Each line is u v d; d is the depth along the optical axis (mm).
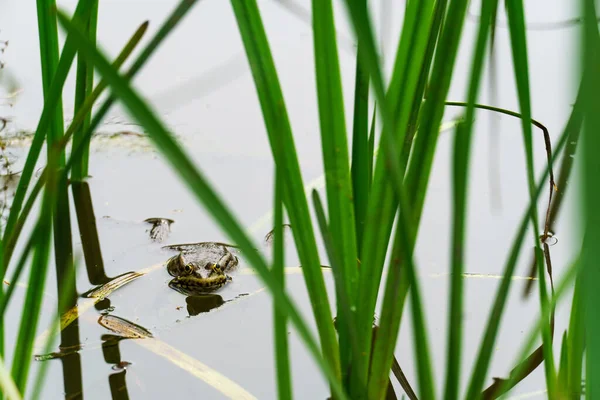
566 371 4398
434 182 11969
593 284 2521
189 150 13289
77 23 3344
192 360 7379
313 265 4191
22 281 8898
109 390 7082
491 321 4020
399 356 7570
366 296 4395
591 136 2164
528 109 3730
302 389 7051
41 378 4086
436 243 10234
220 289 10414
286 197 3957
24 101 13977
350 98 14133
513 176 11617
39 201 10953
